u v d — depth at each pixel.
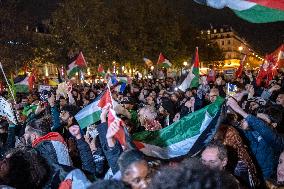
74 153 5.32
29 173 3.54
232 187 1.71
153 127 6.50
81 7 43.06
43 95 11.94
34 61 41.84
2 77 34.38
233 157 4.30
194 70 12.01
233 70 31.88
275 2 3.96
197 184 1.64
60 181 3.74
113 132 3.60
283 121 5.62
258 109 5.64
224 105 4.57
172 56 56.41
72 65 22.12
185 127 4.50
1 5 36.09
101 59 44.91
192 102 9.20
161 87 19.03
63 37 42.78
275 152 4.70
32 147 4.11
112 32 46.28
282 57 14.06
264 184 4.43
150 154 4.38
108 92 4.20
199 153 4.24
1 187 3.28
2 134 6.89
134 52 50.31
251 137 4.71
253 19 4.11
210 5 4.24
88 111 5.14
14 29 37.31
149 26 54.50
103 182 2.41
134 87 17.08
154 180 1.74
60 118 6.73
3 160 3.57
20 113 10.15
